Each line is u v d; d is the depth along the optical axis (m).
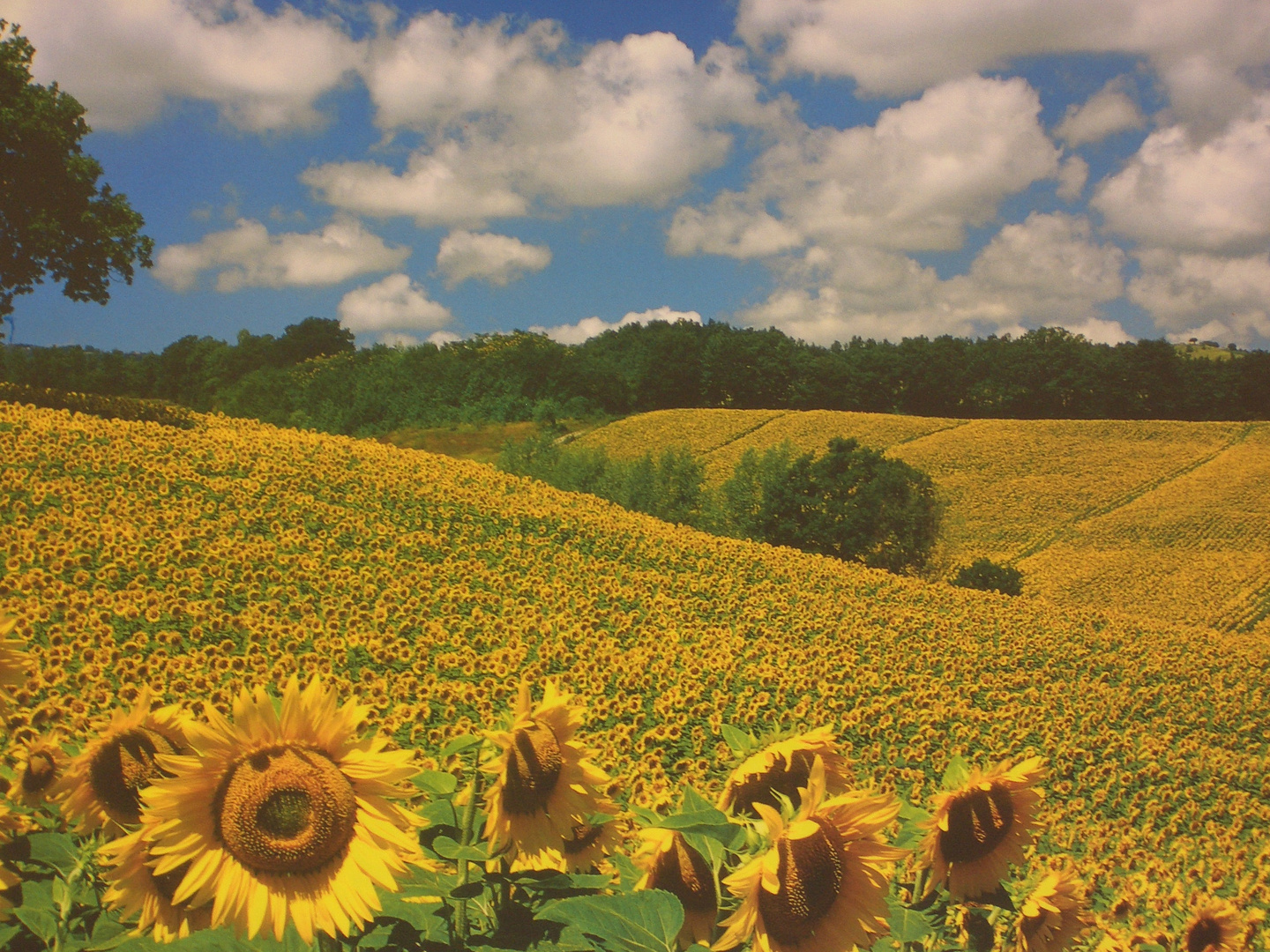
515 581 15.40
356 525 16.09
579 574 16.61
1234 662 20.64
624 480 35.25
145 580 11.62
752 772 2.04
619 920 1.62
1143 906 8.27
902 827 2.04
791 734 2.11
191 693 8.88
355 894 1.43
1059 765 13.46
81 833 1.81
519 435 66.56
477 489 21.11
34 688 7.75
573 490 35.12
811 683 13.89
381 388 68.19
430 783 2.10
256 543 13.92
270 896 1.41
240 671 9.73
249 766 1.45
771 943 1.60
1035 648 18.89
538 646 12.88
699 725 11.62
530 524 19.23
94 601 10.48
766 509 33.75
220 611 11.30
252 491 16.44
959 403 96.81
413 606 13.15
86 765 1.81
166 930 1.55
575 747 2.04
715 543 21.73
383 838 1.47
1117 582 43.25
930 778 12.09
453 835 2.09
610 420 73.81
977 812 2.02
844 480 33.56
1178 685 18.48
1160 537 49.81
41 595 10.33
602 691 11.80
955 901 2.07
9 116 23.00
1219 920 4.10
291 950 1.50
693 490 34.88
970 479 59.75
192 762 1.42
